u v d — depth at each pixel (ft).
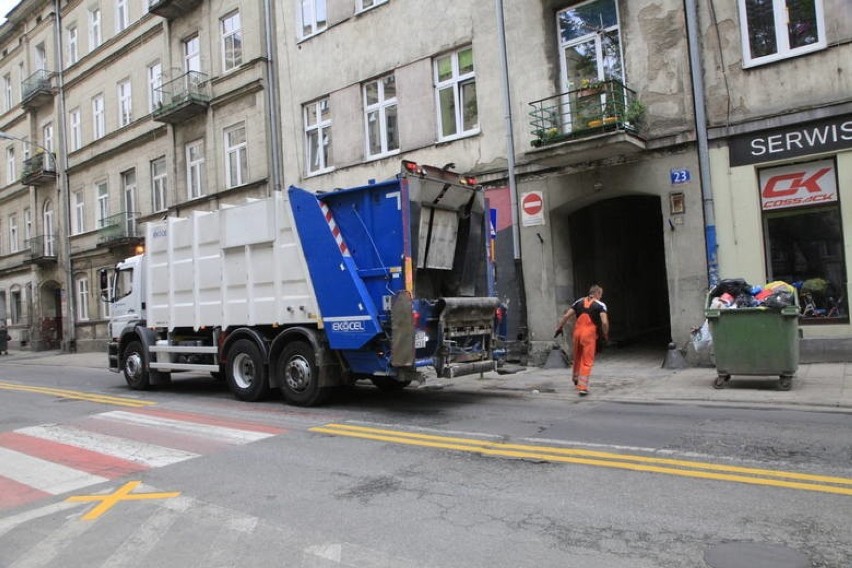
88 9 91.81
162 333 37.83
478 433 22.67
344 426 24.82
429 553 12.33
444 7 48.78
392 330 26.63
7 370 62.69
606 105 37.63
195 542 13.46
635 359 42.50
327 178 57.62
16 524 15.06
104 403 33.86
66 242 95.76
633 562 11.53
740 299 29.09
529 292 43.83
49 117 101.50
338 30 56.70
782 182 35.47
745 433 20.79
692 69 37.04
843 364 32.63
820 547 11.81
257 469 18.97
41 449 22.75
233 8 67.00
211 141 69.82
